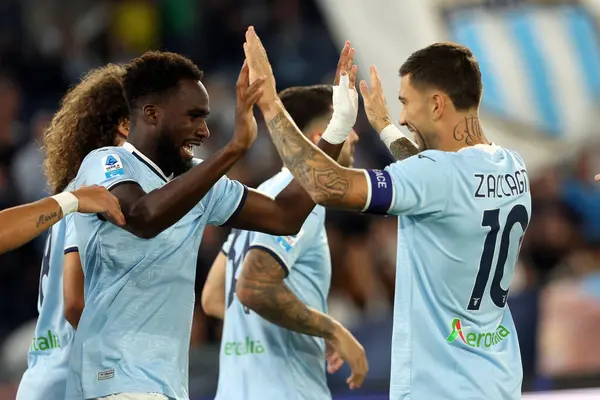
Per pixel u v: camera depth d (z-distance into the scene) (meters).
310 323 15.59
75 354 12.94
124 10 42.38
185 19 42.56
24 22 42.22
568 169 33.31
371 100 15.23
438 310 12.86
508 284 13.38
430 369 12.77
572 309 25.64
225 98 37.62
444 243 12.80
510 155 13.43
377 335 24.84
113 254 12.80
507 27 24.94
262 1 42.06
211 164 12.06
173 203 11.99
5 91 35.50
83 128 15.16
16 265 30.58
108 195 12.20
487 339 13.03
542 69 24.83
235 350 16.45
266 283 15.34
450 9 25.02
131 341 12.74
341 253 28.61
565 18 24.97
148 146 13.17
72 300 14.52
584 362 25.34
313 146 12.45
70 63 40.09
